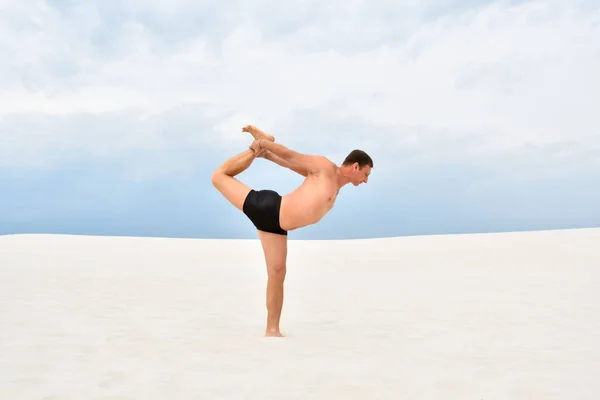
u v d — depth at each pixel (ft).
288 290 27.20
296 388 11.32
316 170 16.61
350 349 14.92
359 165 16.87
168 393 11.00
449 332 17.16
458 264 38.04
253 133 17.43
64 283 28.04
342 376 12.22
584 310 20.70
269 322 16.94
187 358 13.85
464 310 21.02
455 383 11.73
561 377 12.19
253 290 27.07
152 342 15.70
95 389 11.31
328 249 53.31
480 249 48.34
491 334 16.83
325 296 25.14
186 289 27.02
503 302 22.70
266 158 17.57
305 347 15.15
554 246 48.75
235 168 17.02
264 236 16.96
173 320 19.15
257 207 16.47
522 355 14.23
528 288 26.45
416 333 17.06
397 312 20.85
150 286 27.76
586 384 11.66
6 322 18.38
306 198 16.31
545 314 20.01
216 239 67.67
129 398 10.72
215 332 17.22
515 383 11.74
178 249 53.06
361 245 57.52
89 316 19.62
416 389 11.29
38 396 10.87
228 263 40.93
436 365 13.23
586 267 34.73
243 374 12.37
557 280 29.14
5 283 27.73
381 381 11.84
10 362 13.46
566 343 15.57
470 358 13.92
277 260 16.89
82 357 13.96
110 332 17.02
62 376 12.27
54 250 48.67
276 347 15.12
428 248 51.29
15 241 58.03
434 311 20.92
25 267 35.14
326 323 18.84
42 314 19.83
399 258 43.27
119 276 31.53
